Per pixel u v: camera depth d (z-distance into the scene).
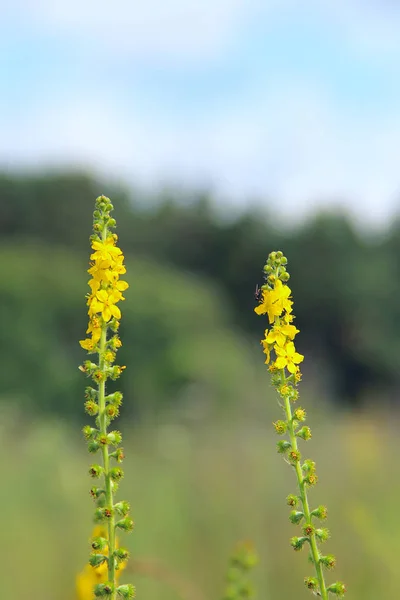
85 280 34.84
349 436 14.08
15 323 31.52
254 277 60.97
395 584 8.62
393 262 57.59
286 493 11.22
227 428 17.67
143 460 14.60
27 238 58.09
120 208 63.41
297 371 3.85
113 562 3.76
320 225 57.47
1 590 8.32
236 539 9.53
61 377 30.59
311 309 56.41
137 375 31.27
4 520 9.58
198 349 30.95
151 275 36.69
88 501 11.02
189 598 6.61
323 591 3.73
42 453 12.79
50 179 60.81
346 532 9.42
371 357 52.84
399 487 10.83
